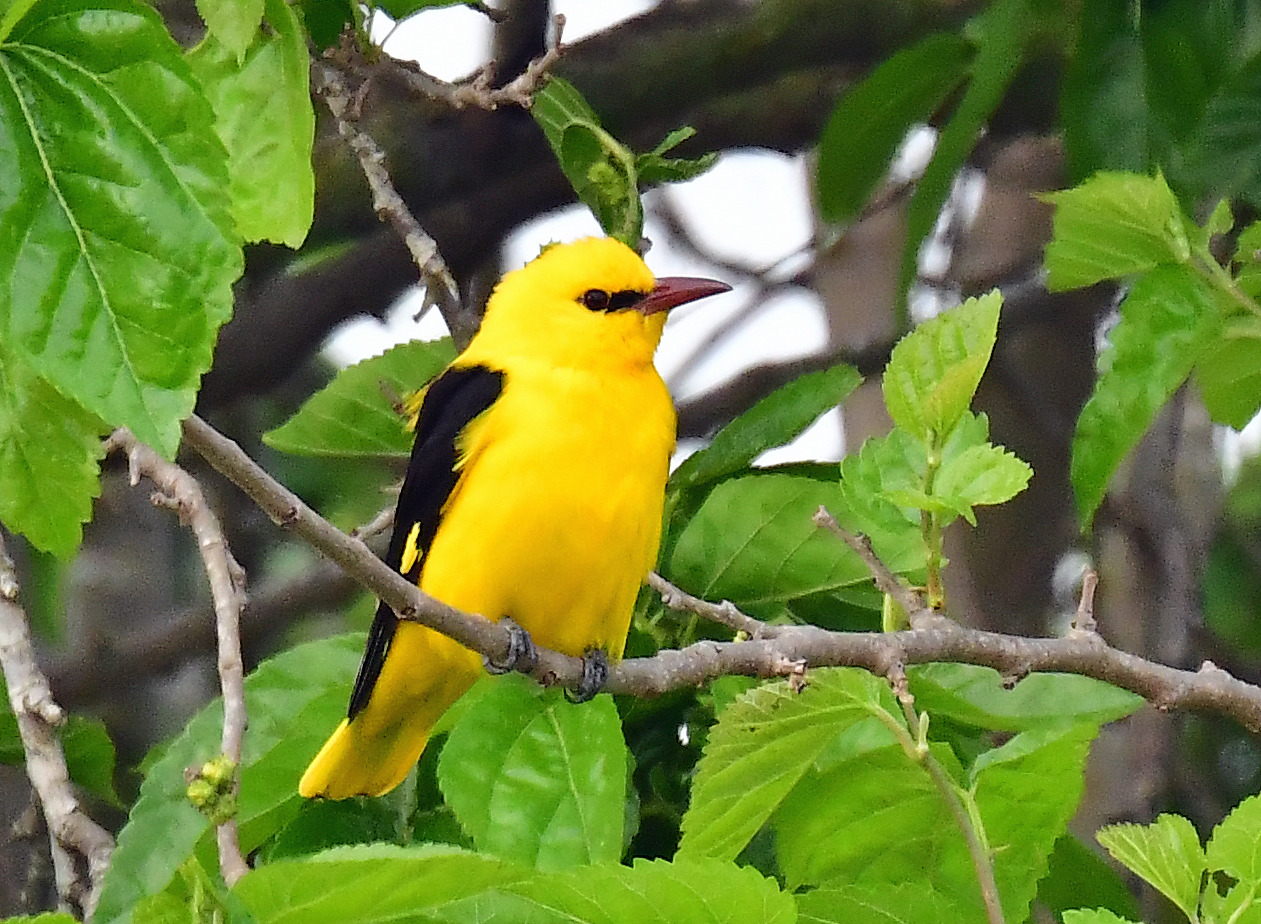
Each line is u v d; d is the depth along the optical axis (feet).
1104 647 29.45
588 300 34.73
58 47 19.77
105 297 19.88
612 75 51.93
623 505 33.09
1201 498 56.70
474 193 53.16
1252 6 38.19
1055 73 51.08
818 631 28.60
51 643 52.90
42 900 40.96
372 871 19.81
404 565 34.27
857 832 30.25
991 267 58.39
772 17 51.78
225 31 26.89
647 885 23.12
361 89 35.65
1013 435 56.75
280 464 55.36
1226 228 32.14
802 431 35.73
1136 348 31.35
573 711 29.76
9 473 28.04
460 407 33.99
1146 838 24.93
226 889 23.34
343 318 53.21
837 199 42.86
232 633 26.53
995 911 25.89
